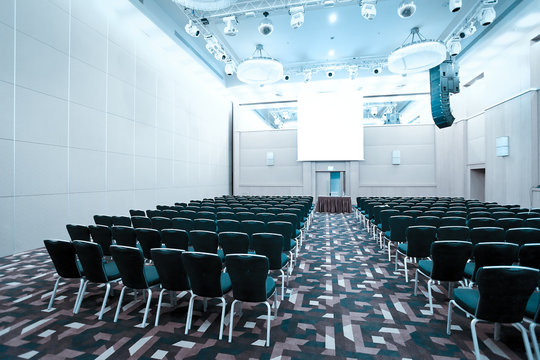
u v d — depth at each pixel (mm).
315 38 9820
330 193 14453
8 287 3703
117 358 2289
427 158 13641
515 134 8648
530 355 2115
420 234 3729
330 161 14289
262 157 15273
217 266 2496
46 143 5652
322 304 3293
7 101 4969
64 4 6074
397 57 7453
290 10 7117
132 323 2840
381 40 9953
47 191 5664
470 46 9492
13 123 5059
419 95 14031
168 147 9914
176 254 2607
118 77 7613
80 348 2418
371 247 6000
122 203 7707
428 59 7551
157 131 9305
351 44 10250
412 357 2314
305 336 2623
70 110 6188
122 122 7742
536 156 7930
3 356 2305
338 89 13688
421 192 13641
